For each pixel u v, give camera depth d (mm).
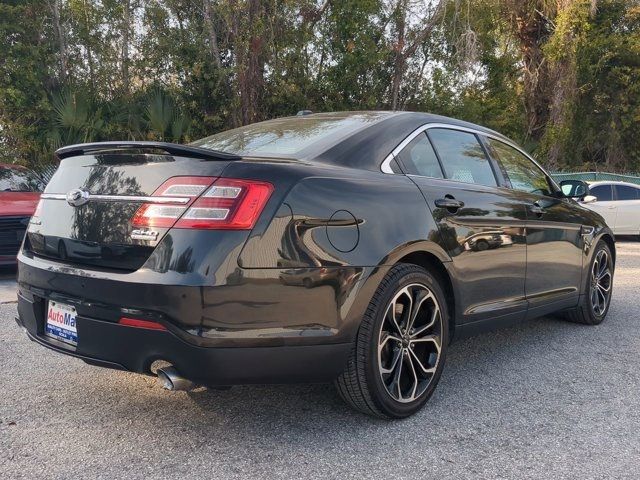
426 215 3201
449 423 3107
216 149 3342
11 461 2615
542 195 4520
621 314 5809
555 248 4418
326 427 3027
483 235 3602
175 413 3184
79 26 15656
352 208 2850
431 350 3297
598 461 2707
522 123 22562
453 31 17453
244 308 2508
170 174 2629
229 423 3062
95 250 2729
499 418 3188
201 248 2473
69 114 13578
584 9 20938
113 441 2836
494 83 21422
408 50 17609
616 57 23594
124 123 14633
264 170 2652
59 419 3084
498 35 21375
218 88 15180
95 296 2639
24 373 3768
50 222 3008
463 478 2535
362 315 2834
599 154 25641
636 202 14391
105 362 2684
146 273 2508
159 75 16281
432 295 3229
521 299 4047
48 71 14797
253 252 2523
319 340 2689
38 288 2951
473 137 4023
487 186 3889
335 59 17109
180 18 16266
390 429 3018
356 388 2945
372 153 3205
